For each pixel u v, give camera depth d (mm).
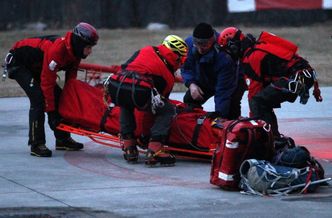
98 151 21906
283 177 16156
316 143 23297
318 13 66188
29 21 64750
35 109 20703
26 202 15672
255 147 16594
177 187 17156
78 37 20016
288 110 30031
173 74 19328
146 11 65938
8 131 25250
